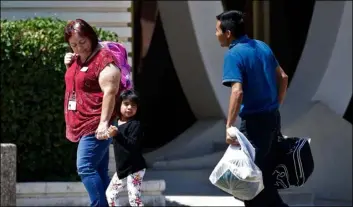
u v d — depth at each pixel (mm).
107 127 17203
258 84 16328
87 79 17578
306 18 34156
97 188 17578
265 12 34625
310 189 26312
